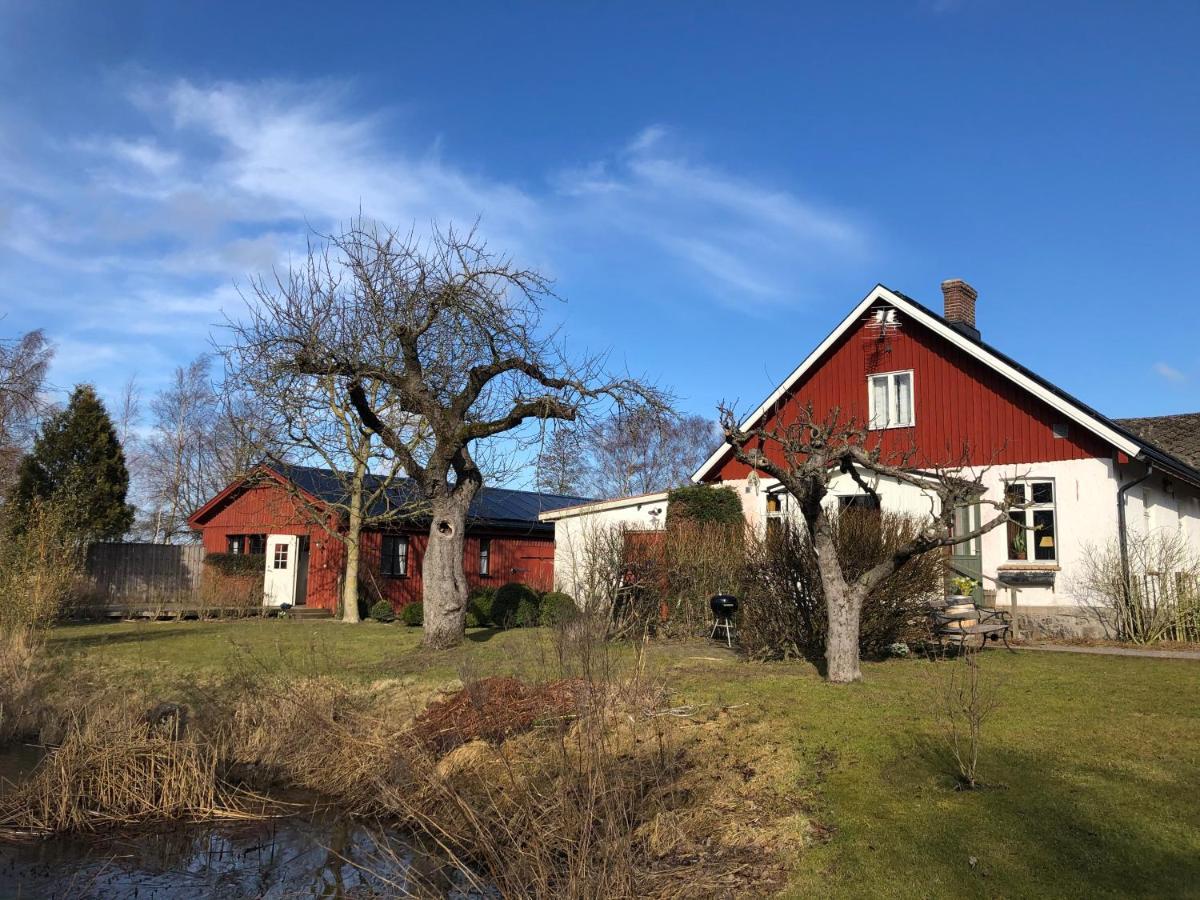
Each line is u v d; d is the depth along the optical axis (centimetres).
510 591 1880
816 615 1259
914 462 1844
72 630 2020
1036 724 824
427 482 1515
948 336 1839
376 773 818
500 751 738
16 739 1123
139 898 693
